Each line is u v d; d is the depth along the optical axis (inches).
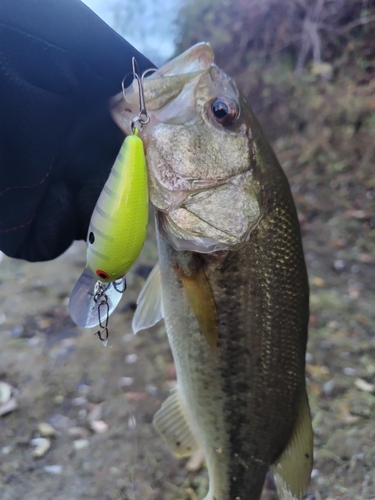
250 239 8.6
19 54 7.7
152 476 15.8
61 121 8.3
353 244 35.1
